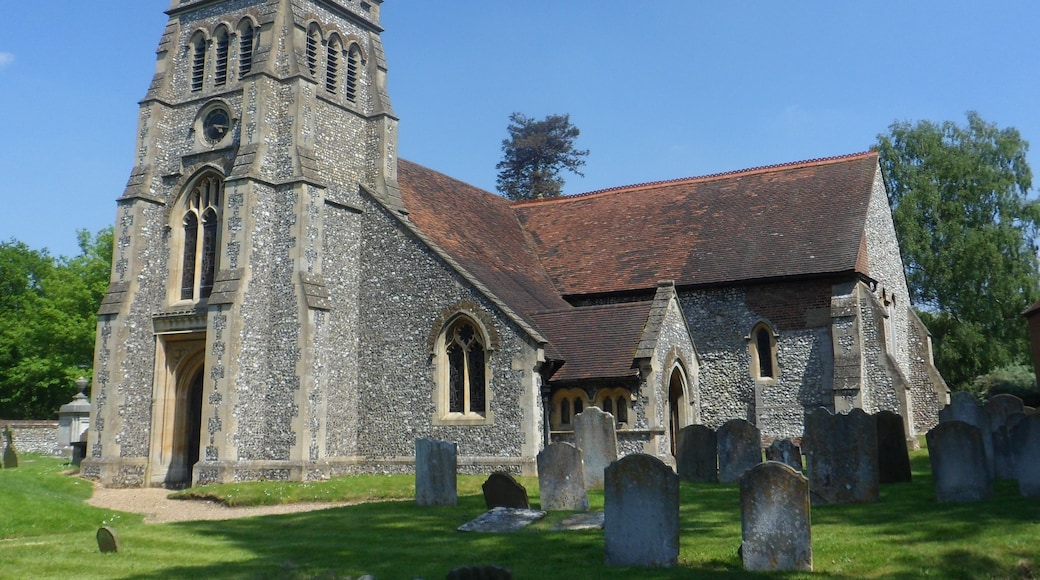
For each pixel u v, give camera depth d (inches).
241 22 1099.3
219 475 919.0
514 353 943.0
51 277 2187.5
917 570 427.2
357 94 1147.3
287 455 947.3
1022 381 1729.8
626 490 466.9
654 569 446.9
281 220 1008.9
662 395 953.5
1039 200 1892.2
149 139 1113.4
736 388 1123.9
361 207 1085.8
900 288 1332.4
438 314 996.6
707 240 1234.6
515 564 468.1
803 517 435.2
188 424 1061.8
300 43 1070.4
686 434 844.6
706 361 1147.3
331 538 576.1
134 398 1053.8
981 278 1825.8
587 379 936.3
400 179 1214.9
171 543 569.6
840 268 1075.9
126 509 833.5
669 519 455.2
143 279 1080.2
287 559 508.1
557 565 463.8
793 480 438.9
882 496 642.2
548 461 653.9
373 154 1126.4
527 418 923.4
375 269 1053.2
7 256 2310.5
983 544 457.4
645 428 917.2
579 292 1223.5
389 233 1055.0
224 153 1067.9
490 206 1422.2
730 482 797.9
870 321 1075.3
